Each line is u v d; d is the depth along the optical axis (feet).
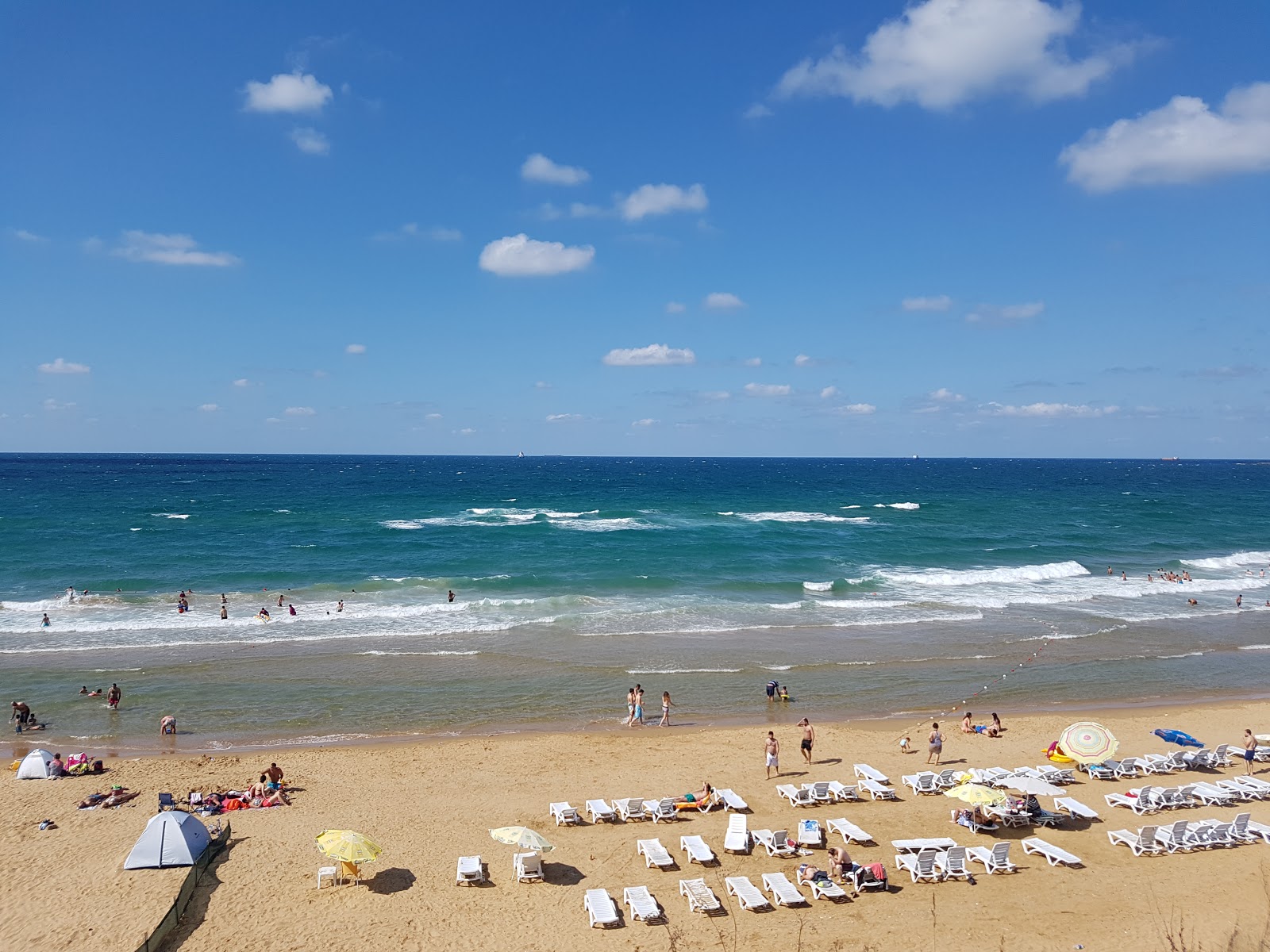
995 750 70.54
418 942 41.81
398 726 76.79
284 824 55.62
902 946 41.29
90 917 43.62
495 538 197.06
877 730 76.48
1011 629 115.75
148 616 117.39
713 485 468.34
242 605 126.00
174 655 98.43
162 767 65.98
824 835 54.03
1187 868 49.39
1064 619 122.11
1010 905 45.16
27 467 597.11
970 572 156.56
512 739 73.31
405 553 174.29
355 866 47.80
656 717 80.12
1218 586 148.05
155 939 40.34
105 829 54.34
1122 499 362.12
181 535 199.41
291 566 158.40
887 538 205.36
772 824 55.67
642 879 48.24
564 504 306.96
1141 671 96.58
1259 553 187.62
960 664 98.73
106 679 89.15
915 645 106.93
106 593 134.82
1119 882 47.65
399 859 50.75
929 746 68.03
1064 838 53.57
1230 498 376.27
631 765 67.31
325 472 575.79
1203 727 77.10
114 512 250.16
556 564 162.30
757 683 90.84
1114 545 200.44
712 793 58.70
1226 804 58.95
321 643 104.68
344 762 67.46
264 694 84.94
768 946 41.39
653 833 54.34
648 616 120.06
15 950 40.55
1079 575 158.40
